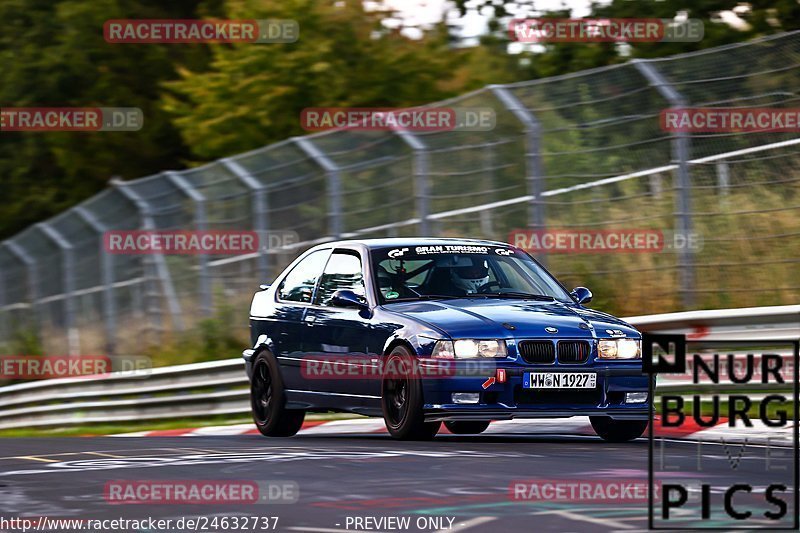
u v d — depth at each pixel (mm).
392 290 37062
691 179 51188
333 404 38000
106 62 136875
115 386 68125
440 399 33125
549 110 54562
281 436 41562
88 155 136625
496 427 41438
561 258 57750
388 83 106875
